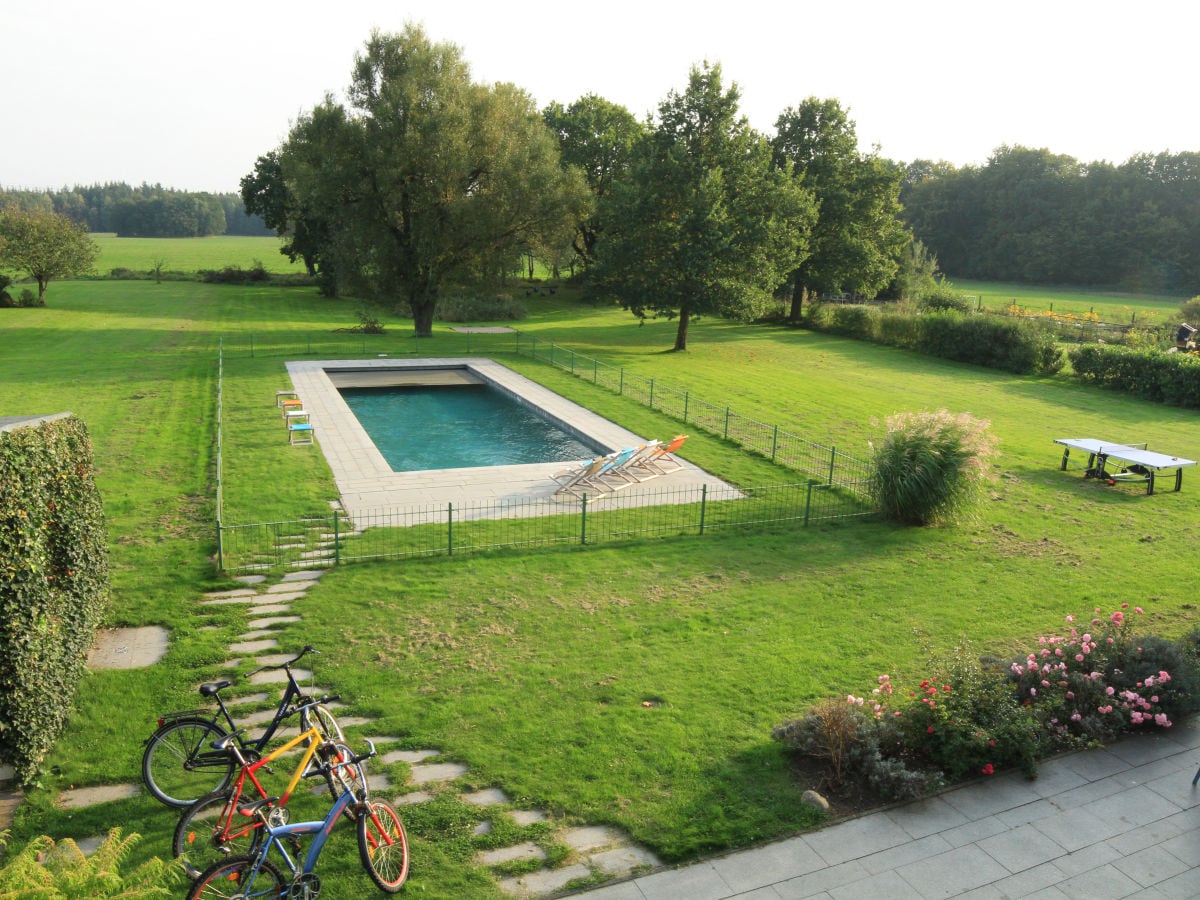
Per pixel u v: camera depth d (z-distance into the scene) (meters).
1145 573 13.01
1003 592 12.07
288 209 56.78
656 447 17.83
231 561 12.33
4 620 6.62
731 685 9.06
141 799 6.85
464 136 33.56
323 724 6.74
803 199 36.75
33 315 42.38
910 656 9.91
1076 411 26.33
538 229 36.34
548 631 10.34
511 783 7.16
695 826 6.66
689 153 34.59
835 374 31.86
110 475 16.47
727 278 34.91
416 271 35.97
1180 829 6.95
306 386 26.14
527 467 18.02
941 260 94.44
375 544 13.24
